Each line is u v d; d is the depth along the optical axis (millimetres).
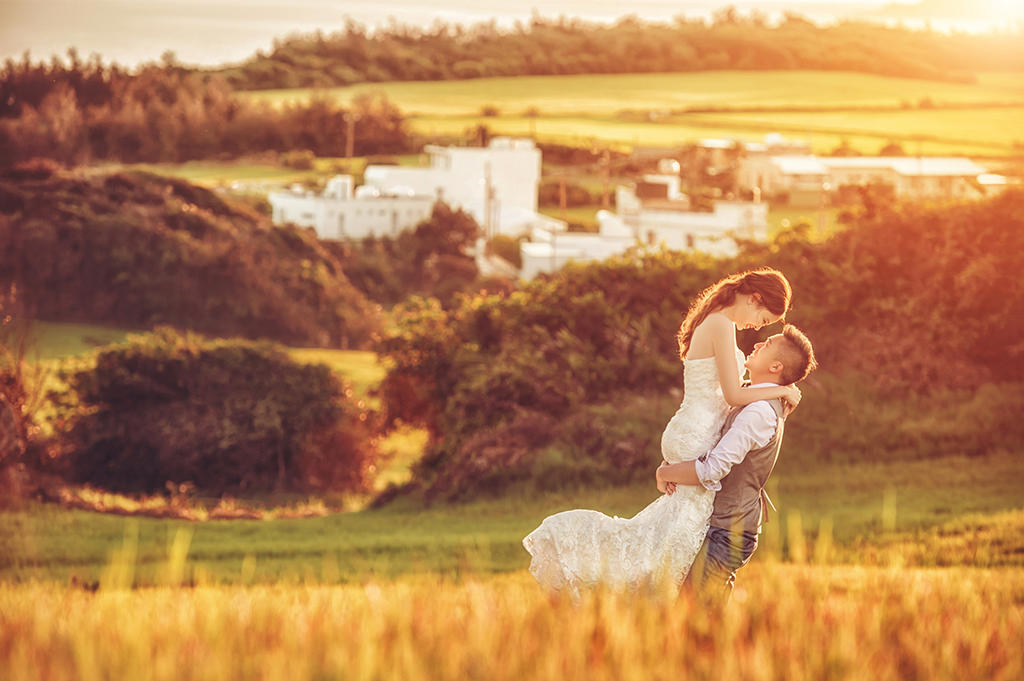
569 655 2541
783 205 130750
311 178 168625
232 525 21391
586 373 25656
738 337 26766
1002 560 11180
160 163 174000
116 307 83125
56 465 34031
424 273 112438
